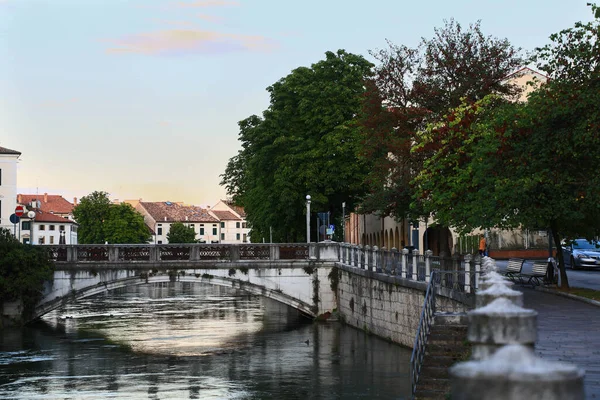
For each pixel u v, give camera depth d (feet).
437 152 111.04
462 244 194.18
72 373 104.53
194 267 155.53
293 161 190.08
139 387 94.32
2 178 302.86
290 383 93.45
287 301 157.69
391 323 115.03
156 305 211.82
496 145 90.02
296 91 195.11
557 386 10.11
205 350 123.54
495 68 140.67
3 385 96.07
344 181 190.08
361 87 191.93
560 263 95.20
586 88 85.51
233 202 265.95
